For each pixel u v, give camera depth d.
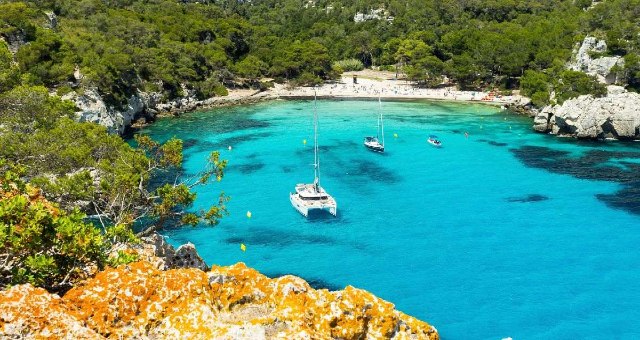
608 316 51.97
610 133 119.12
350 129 128.38
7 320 12.56
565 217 75.25
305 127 131.12
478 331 49.88
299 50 191.50
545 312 52.72
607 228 71.38
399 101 163.88
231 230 71.88
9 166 41.88
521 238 69.06
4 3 143.62
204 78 174.12
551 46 173.25
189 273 15.91
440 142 115.31
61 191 39.12
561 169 96.94
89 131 52.41
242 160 103.69
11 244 19.73
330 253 65.69
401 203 81.50
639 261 62.44
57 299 13.62
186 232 70.69
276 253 65.62
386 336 15.11
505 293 56.25
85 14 171.62
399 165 100.25
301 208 76.62
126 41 163.12
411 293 56.50
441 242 68.31
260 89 180.25
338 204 81.31
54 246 20.44
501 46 177.00
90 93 116.75
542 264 62.12
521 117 142.12
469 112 148.12
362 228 72.88
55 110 58.03
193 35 190.38
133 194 40.22
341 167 99.31
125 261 20.91
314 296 15.31
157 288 15.12
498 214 76.81
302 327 14.07
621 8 168.12
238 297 15.95
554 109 124.88
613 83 140.25
